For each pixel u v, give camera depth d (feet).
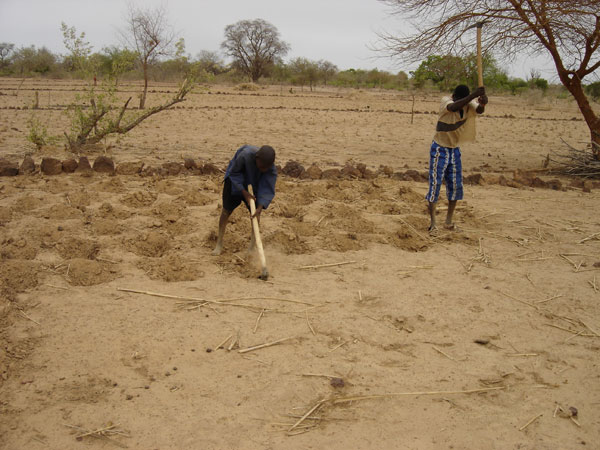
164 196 24.82
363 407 11.72
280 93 130.93
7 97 84.69
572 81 37.93
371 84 189.47
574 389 12.69
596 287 18.16
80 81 141.69
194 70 38.70
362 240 21.49
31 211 21.81
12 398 11.41
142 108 68.69
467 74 42.22
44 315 14.60
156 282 16.93
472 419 11.51
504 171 38.58
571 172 38.32
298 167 30.22
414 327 15.16
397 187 28.86
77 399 11.48
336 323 15.08
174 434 10.65
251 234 20.53
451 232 22.74
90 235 19.86
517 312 16.30
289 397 11.90
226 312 15.35
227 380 12.39
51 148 35.78
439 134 21.85
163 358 13.08
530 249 21.53
